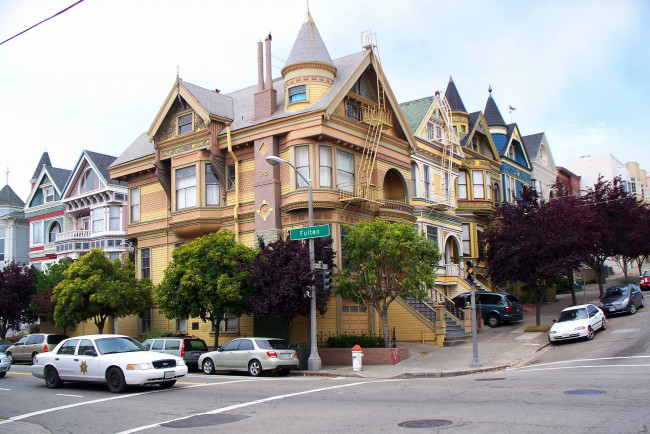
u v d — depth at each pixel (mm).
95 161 43062
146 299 30750
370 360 23312
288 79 28281
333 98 26609
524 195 33438
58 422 12359
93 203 42844
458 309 31469
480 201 42156
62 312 29391
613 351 21484
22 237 52094
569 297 42000
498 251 31625
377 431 9727
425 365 22312
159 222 32438
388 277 24188
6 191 54031
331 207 26391
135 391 16438
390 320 28406
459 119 43125
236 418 11727
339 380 18797
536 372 17984
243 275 23641
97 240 40969
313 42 28359
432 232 35625
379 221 24141
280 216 27281
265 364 20688
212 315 25469
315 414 11688
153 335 29750
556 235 29359
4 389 17859
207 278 24125
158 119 31141
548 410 10688
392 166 30797
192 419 11875
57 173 48312
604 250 36938
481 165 42938
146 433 10711
